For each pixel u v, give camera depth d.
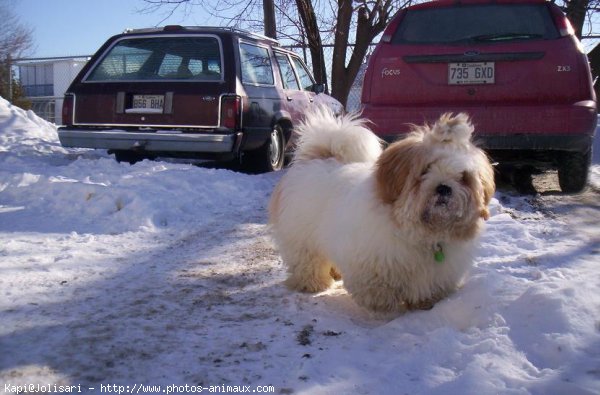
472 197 2.85
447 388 2.18
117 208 5.09
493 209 4.64
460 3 5.17
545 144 4.87
